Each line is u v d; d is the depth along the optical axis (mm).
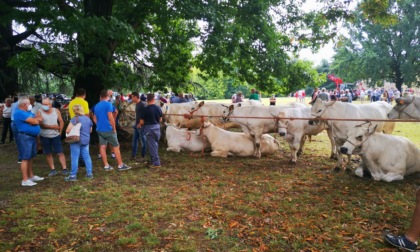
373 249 3977
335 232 4402
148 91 15055
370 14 10453
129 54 14594
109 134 7684
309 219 4820
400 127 16016
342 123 7254
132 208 5340
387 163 6387
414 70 40250
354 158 8969
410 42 39844
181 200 5688
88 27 8117
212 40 10383
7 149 11297
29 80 21891
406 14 39438
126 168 7918
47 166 8570
